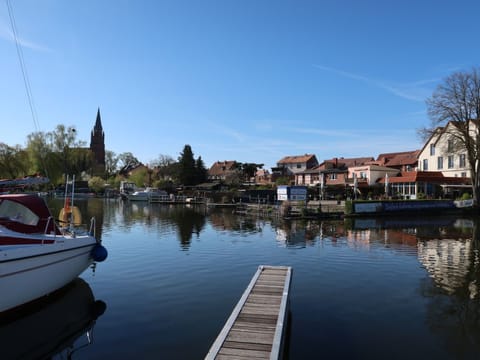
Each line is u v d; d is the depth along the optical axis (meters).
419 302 10.03
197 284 11.70
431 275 12.89
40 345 7.57
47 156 63.53
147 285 11.61
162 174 93.56
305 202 37.97
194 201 59.84
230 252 17.06
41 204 10.77
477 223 30.39
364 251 17.34
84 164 91.50
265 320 7.09
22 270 8.54
